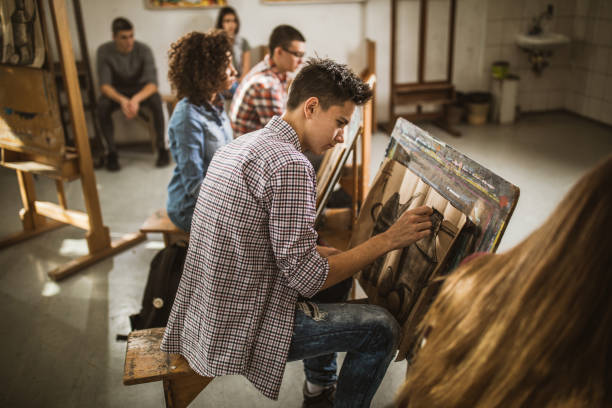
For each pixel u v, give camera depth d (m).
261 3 5.31
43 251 3.29
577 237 0.59
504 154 4.90
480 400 0.67
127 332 2.50
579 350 0.59
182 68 2.16
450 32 5.47
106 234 3.22
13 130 3.03
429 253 1.45
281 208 1.24
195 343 1.39
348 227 2.67
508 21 5.89
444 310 0.75
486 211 1.26
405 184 1.64
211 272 1.31
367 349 1.47
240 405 2.06
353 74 1.35
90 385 2.17
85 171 3.02
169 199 2.43
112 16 5.10
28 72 2.81
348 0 5.43
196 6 5.21
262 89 2.71
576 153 4.86
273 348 1.36
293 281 1.30
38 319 2.61
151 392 2.14
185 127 2.19
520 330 0.62
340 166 1.92
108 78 4.73
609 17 5.46
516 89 5.83
